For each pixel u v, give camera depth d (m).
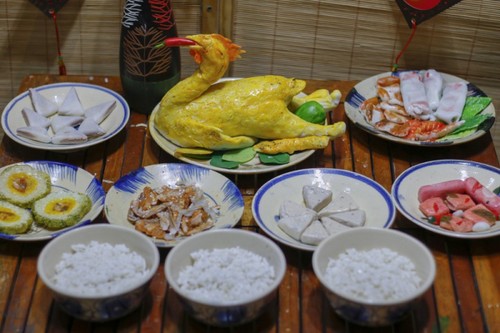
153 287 0.92
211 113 1.08
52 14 1.24
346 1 1.31
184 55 1.40
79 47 1.37
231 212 1.00
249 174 1.09
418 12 1.24
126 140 1.16
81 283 0.85
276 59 1.39
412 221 0.98
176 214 0.98
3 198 1.00
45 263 0.86
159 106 1.13
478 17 1.32
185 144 1.10
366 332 0.87
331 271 0.88
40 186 1.02
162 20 1.13
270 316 0.88
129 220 0.99
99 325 0.87
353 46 1.36
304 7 1.32
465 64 1.37
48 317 0.88
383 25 1.33
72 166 1.06
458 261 0.96
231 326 0.85
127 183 1.04
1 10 1.33
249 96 1.08
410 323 0.88
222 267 0.88
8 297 0.90
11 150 1.12
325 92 1.17
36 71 1.40
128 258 0.88
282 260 0.87
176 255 0.88
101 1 1.32
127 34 1.14
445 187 1.03
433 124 1.15
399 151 1.15
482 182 1.07
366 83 1.25
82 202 0.99
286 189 1.04
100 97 1.21
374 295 0.85
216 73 1.06
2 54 1.37
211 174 1.06
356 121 1.16
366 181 1.05
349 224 0.98
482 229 0.97
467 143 1.16
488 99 1.19
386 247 0.91
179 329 0.87
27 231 0.97
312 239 0.94
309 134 1.10
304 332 0.87
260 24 1.35
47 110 1.17
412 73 1.25
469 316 0.89
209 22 1.34
